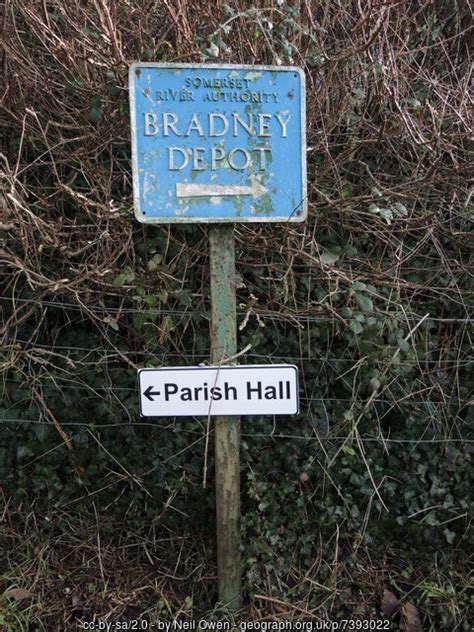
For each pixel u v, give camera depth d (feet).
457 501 7.54
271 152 5.75
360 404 7.48
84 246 7.19
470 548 7.58
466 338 8.05
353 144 7.88
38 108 7.57
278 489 7.44
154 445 7.49
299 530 7.45
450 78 8.88
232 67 5.65
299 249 7.43
